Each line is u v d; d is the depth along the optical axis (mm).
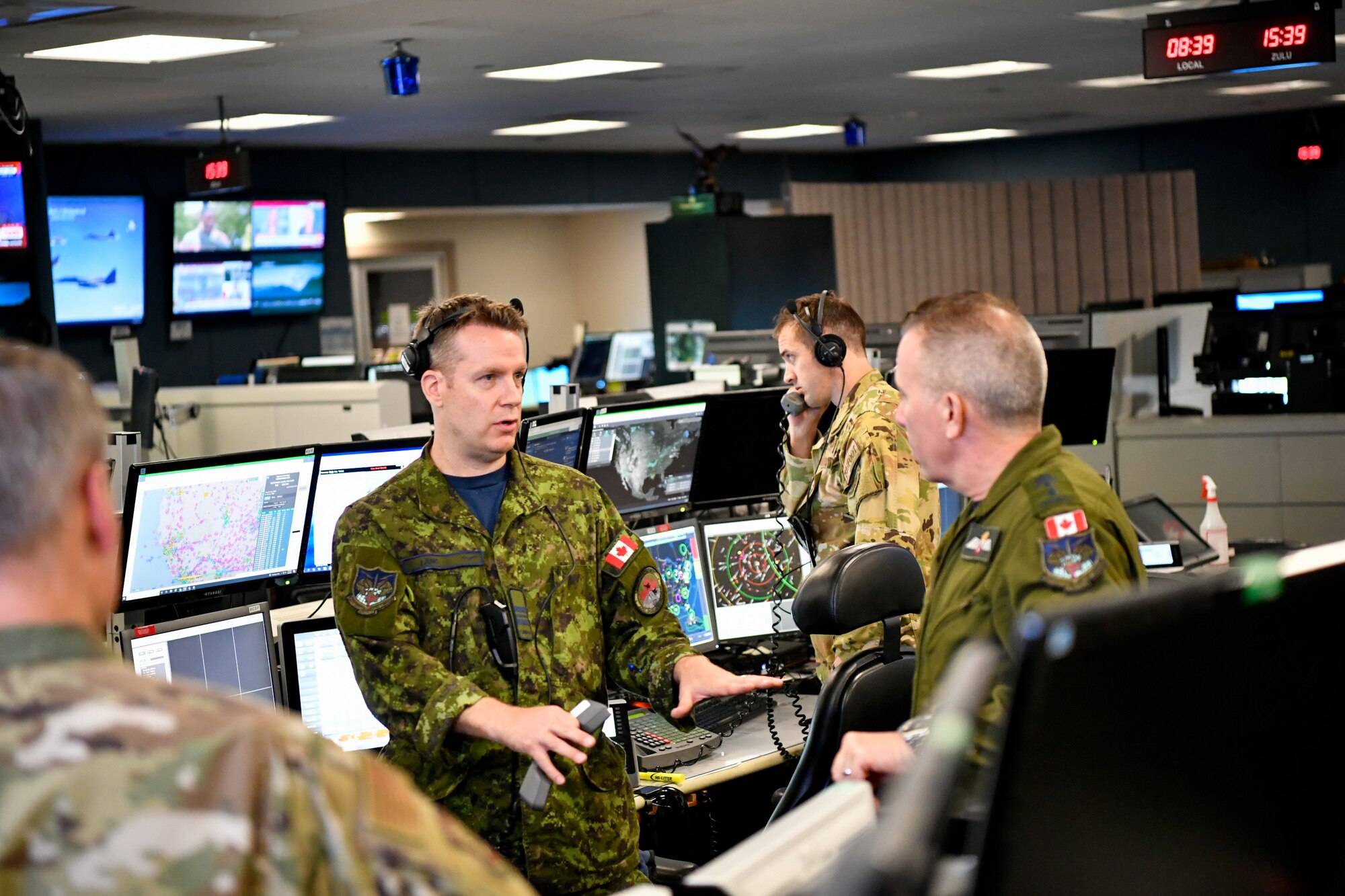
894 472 2732
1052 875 791
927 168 14641
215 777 818
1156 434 4906
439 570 2057
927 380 1625
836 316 2922
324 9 5941
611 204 13188
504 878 906
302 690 2754
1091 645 768
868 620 1814
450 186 12164
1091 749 791
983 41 7918
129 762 817
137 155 10477
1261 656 875
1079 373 4672
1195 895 859
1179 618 816
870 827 1042
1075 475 1564
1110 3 6945
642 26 6863
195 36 6414
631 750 2758
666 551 3402
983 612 1556
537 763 1786
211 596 2854
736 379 5332
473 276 14312
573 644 2090
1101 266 13438
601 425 3412
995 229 13641
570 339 15109
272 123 9703
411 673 1950
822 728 1859
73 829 803
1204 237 13664
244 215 10875
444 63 7617
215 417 6012
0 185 8117
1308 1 5918
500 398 2092
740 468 3727
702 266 10047
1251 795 884
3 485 859
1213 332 5906
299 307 11352
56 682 848
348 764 886
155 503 2713
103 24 5977
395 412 5750
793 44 7707
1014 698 761
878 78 9273
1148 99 11305
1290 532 4797
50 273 9164
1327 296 5738
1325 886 941
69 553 894
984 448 1611
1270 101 12031
